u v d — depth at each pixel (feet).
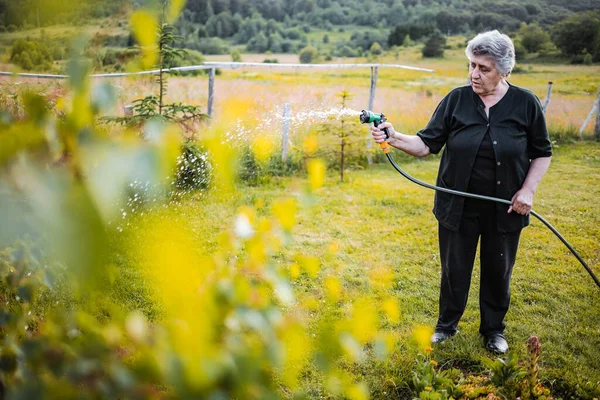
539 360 10.89
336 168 26.99
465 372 10.50
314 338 2.04
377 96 54.08
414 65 187.52
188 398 1.50
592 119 40.88
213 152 1.39
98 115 1.21
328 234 17.51
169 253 1.20
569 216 20.34
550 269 15.31
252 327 1.89
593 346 11.46
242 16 297.53
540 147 9.78
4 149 1.06
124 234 1.14
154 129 1.17
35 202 1.00
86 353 1.86
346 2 326.65
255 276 2.17
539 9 244.01
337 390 2.11
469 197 10.00
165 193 1.23
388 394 9.66
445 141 10.22
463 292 10.87
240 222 2.21
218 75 97.35
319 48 270.87
